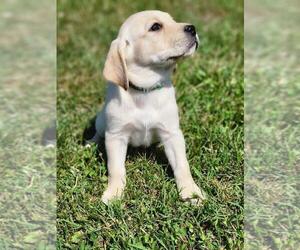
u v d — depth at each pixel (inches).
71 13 78.3
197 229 35.8
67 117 50.0
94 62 61.6
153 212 37.4
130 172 41.1
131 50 38.6
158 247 34.9
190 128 45.8
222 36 66.7
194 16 76.1
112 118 39.8
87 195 39.2
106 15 77.4
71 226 37.1
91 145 43.6
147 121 39.7
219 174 40.9
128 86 38.6
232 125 46.7
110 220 37.0
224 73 55.1
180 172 39.4
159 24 38.6
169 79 40.1
